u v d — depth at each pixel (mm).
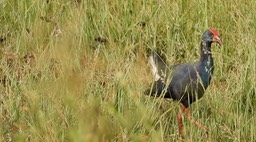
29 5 40438
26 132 29453
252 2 39500
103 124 27500
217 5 39812
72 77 28734
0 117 30234
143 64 33469
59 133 28703
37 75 32906
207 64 32281
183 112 32094
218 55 36531
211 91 32688
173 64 33625
